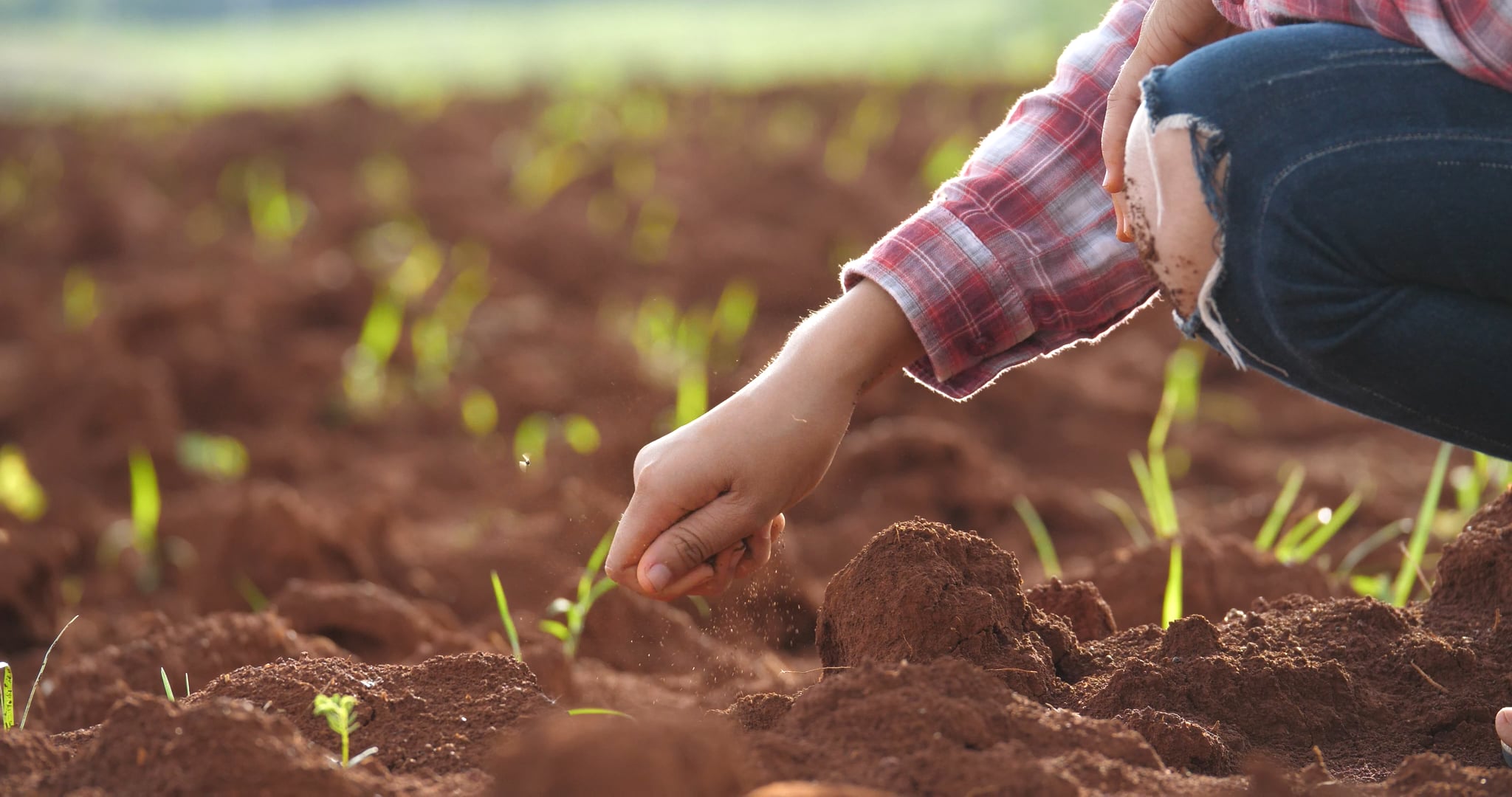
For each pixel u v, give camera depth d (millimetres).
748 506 1470
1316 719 1485
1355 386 1304
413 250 5797
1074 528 3289
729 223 6281
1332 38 1254
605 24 22703
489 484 3732
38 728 1927
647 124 8672
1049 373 4254
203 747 1181
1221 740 1409
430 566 2865
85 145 8609
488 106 9406
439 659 1519
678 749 1114
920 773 1172
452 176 7371
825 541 2988
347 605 2332
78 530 3377
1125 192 1343
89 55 17938
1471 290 1222
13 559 2656
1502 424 1263
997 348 1593
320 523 2811
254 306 4961
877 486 3213
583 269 5645
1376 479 3562
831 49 16094
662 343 4555
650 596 1495
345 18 26031
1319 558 2711
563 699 1889
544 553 2820
